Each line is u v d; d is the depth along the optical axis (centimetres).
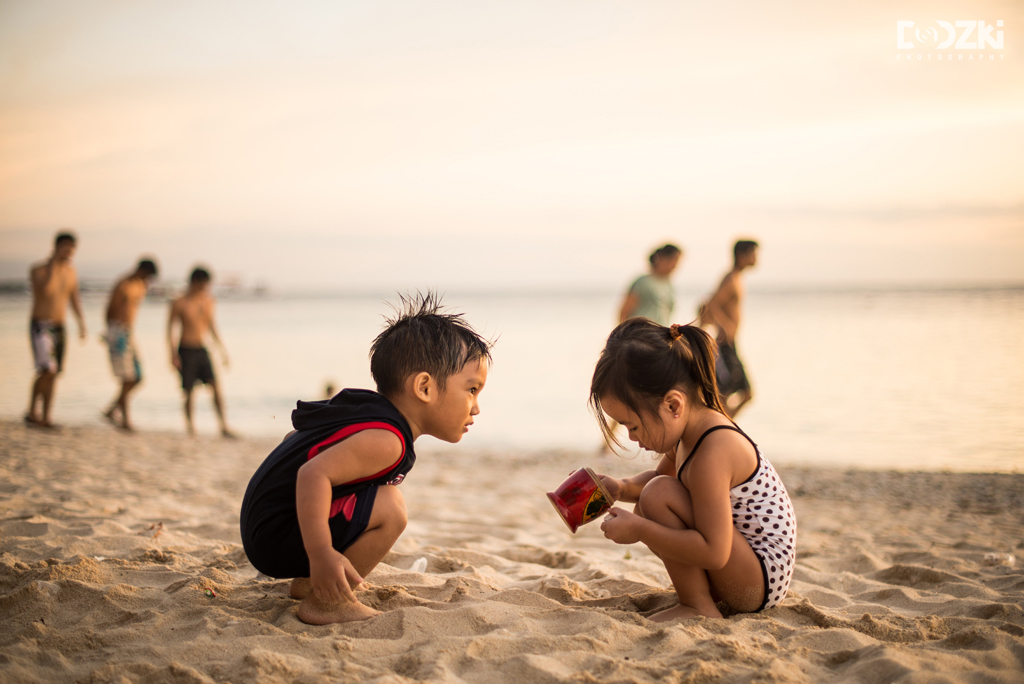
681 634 181
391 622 192
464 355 205
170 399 1134
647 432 199
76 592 212
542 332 2786
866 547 343
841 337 1969
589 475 216
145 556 260
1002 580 265
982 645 181
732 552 198
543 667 162
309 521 180
